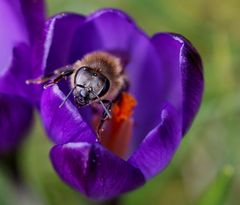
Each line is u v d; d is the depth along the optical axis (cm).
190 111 12
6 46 13
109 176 11
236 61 15
